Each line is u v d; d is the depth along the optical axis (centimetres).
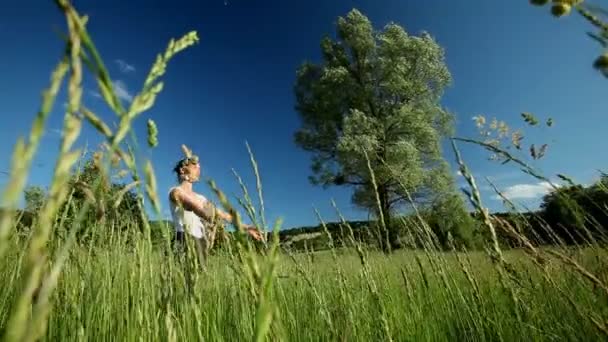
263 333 48
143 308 129
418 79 3388
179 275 103
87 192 42
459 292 198
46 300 29
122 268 168
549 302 197
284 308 200
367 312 196
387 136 3153
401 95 3366
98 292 161
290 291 226
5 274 152
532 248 147
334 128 3356
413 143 3061
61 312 156
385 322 156
